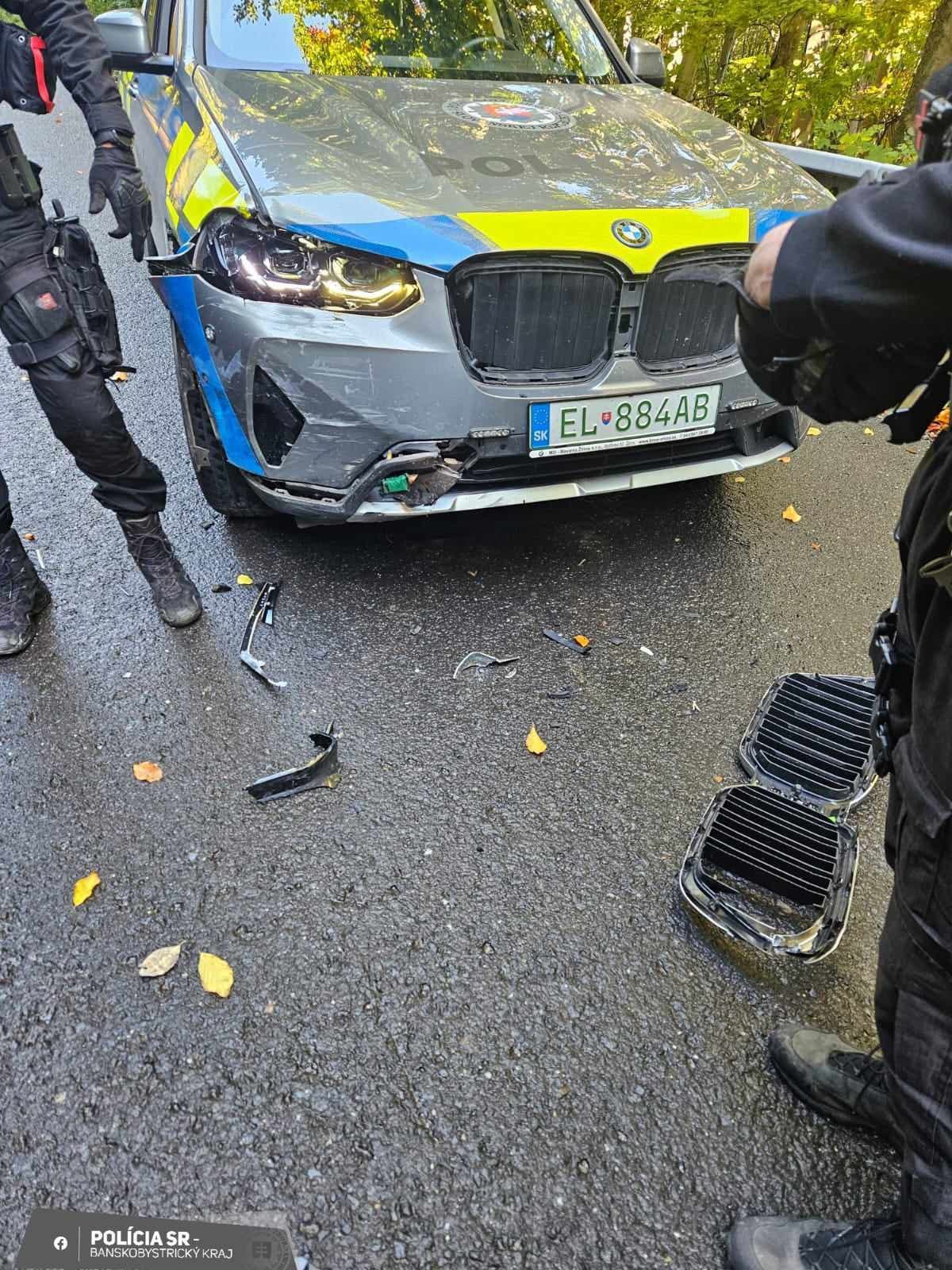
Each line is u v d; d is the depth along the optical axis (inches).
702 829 77.4
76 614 100.4
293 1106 58.2
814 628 103.5
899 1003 42.0
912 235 27.1
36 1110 57.6
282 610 102.7
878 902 73.2
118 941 67.8
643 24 230.7
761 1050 62.6
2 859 73.7
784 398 38.7
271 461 92.1
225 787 80.8
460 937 69.0
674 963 67.9
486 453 92.2
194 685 91.7
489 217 87.0
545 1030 63.1
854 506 127.1
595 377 93.4
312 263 84.2
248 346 85.7
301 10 120.0
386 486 91.3
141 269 196.7
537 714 90.4
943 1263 42.6
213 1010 63.5
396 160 94.4
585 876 74.2
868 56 229.3
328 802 79.7
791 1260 48.7
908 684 43.0
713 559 114.5
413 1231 52.5
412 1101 58.6
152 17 130.8
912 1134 42.2
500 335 89.4
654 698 93.0
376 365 85.4
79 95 78.3
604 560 113.6
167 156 108.8
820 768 84.4
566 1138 57.1
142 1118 57.3
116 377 153.6
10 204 76.7
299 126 97.9
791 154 177.8
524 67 129.6
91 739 85.1
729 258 95.6
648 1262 51.7
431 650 97.9
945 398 37.1
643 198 94.7
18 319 79.7
